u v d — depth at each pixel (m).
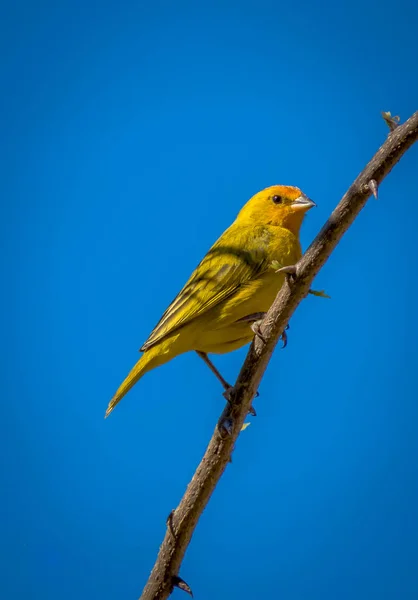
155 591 7.93
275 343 7.74
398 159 6.61
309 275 7.25
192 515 7.85
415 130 6.44
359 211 6.94
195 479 7.90
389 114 6.60
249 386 7.88
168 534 7.88
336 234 7.04
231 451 7.90
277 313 7.55
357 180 6.79
